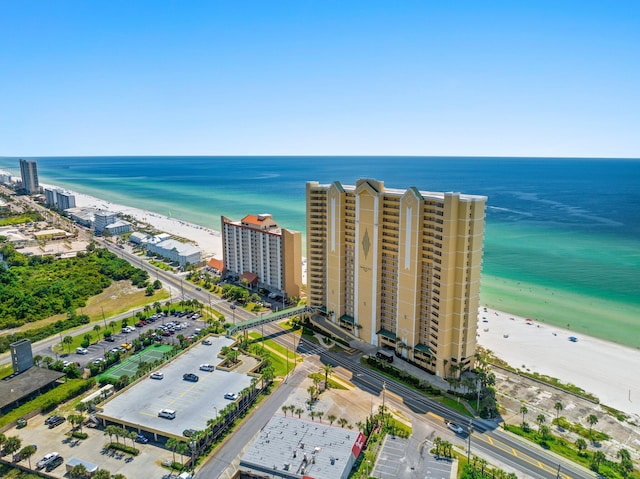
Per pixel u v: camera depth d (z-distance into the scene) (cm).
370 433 12738
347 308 19688
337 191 18575
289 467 10962
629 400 15188
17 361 15388
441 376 15850
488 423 13475
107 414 13088
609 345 19475
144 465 11469
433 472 11269
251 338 19038
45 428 13050
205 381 15012
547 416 14050
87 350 17950
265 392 14888
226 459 11719
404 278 16725
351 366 16762
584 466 11650
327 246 19650
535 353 18662
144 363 16050
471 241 15000
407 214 16162
